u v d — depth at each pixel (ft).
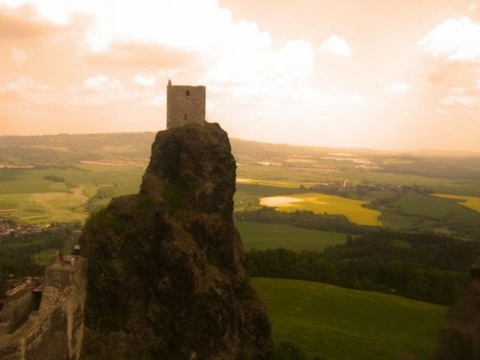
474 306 140.97
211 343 208.54
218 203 239.30
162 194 228.84
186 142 239.71
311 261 464.65
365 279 436.35
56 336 164.76
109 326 195.62
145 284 206.80
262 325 238.89
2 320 169.27
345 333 321.11
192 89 253.03
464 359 131.03
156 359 197.26
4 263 361.51
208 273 214.69
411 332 325.01
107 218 209.56
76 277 182.80
